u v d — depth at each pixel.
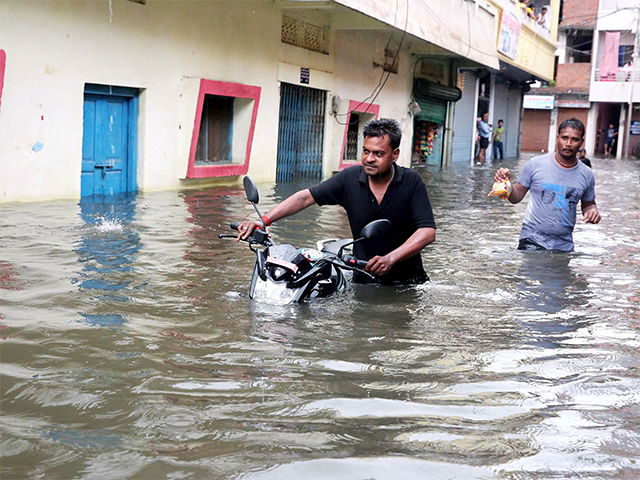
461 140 28.03
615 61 43.75
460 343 3.97
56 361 3.37
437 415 2.92
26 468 2.35
